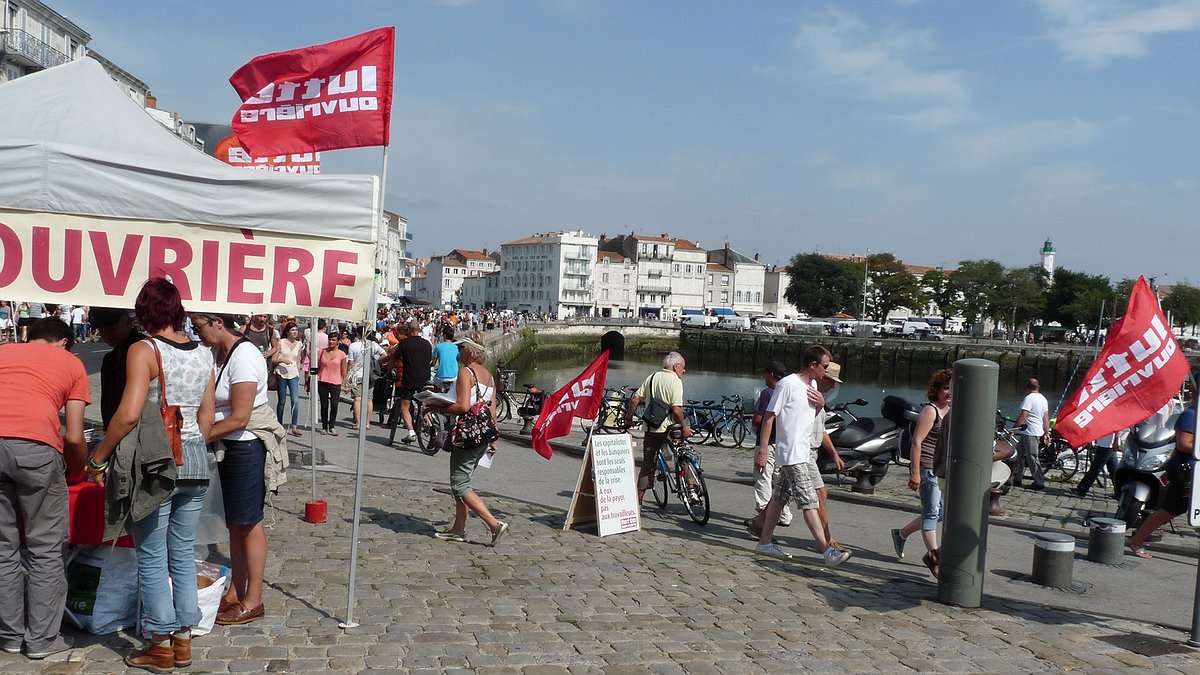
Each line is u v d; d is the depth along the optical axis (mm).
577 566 7371
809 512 7805
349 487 10445
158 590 4582
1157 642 6070
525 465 13570
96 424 10531
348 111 6457
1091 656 5734
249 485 5410
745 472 14242
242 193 5422
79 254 5160
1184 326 100125
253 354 5336
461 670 4910
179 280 5340
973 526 6734
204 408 4863
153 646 4625
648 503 10953
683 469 9906
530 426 18328
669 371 10289
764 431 8195
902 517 10984
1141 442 10523
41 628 4699
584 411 9172
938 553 7715
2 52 48906
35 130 5422
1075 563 8633
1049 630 6270
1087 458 14852
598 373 9109
